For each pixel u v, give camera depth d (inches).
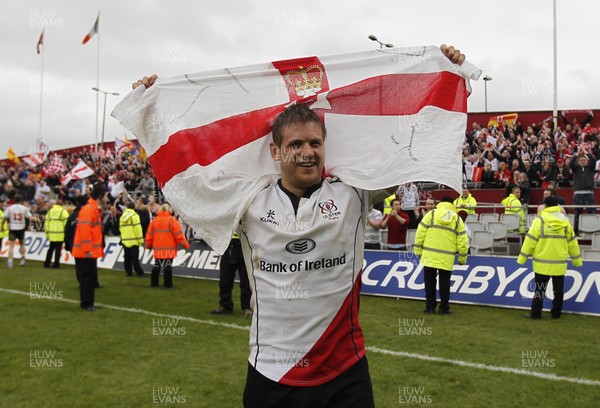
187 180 99.9
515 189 521.3
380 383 201.5
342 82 101.8
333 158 97.6
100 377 210.4
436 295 370.3
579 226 479.5
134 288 437.1
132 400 186.7
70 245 452.8
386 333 278.1
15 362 229.6
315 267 85.2
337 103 100.4
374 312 334.3
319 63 103.3
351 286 88.1
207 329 290.5
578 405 179.6
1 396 190.4
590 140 621.6
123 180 943.7
